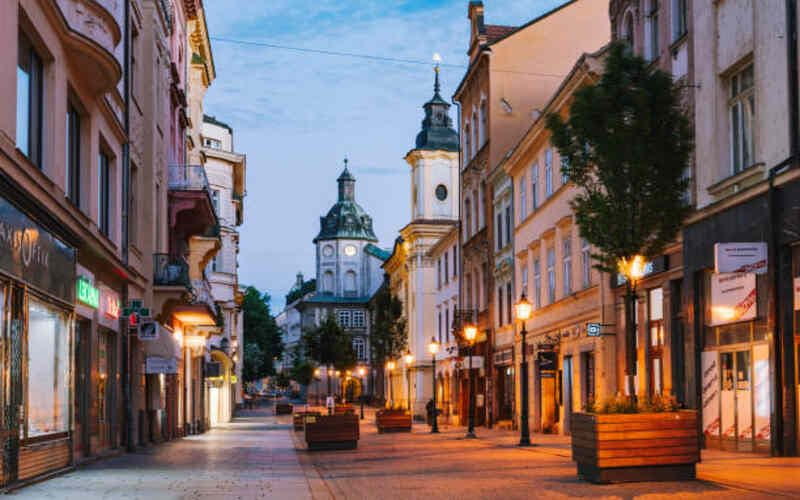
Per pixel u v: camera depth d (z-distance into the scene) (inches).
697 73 896.3
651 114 685.9
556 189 1380.4
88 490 570.6
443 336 2498.8
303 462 857.5
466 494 538.0
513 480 613.0
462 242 2129.7
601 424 560.1
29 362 631.2
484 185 1934.1
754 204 775.1
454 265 2338.8
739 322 814.5
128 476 681.0
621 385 1120.2
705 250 864.9
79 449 820.0
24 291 599.8
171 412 1400.1
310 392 5216.5
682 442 562.9
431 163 2822.3
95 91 820.6
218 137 2891.2
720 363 853.8
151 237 1154.7
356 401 4544.8
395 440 1317.7
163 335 1147.3
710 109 868.6
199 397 1777.8
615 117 674.2
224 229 2591.0
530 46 1825.8
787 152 735.7
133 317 1003.9
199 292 1505.9
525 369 1095.0
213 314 1508.4
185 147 1608.0
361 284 5654.5
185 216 1438.2
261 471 740.0
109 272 943.7
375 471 733.9
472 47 1935.3
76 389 813.2
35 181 634.2
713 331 872.3
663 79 701.9
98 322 876.0
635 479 561.6
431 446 1134.4
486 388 1854.1
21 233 594.6
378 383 3823.8
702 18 886.4
